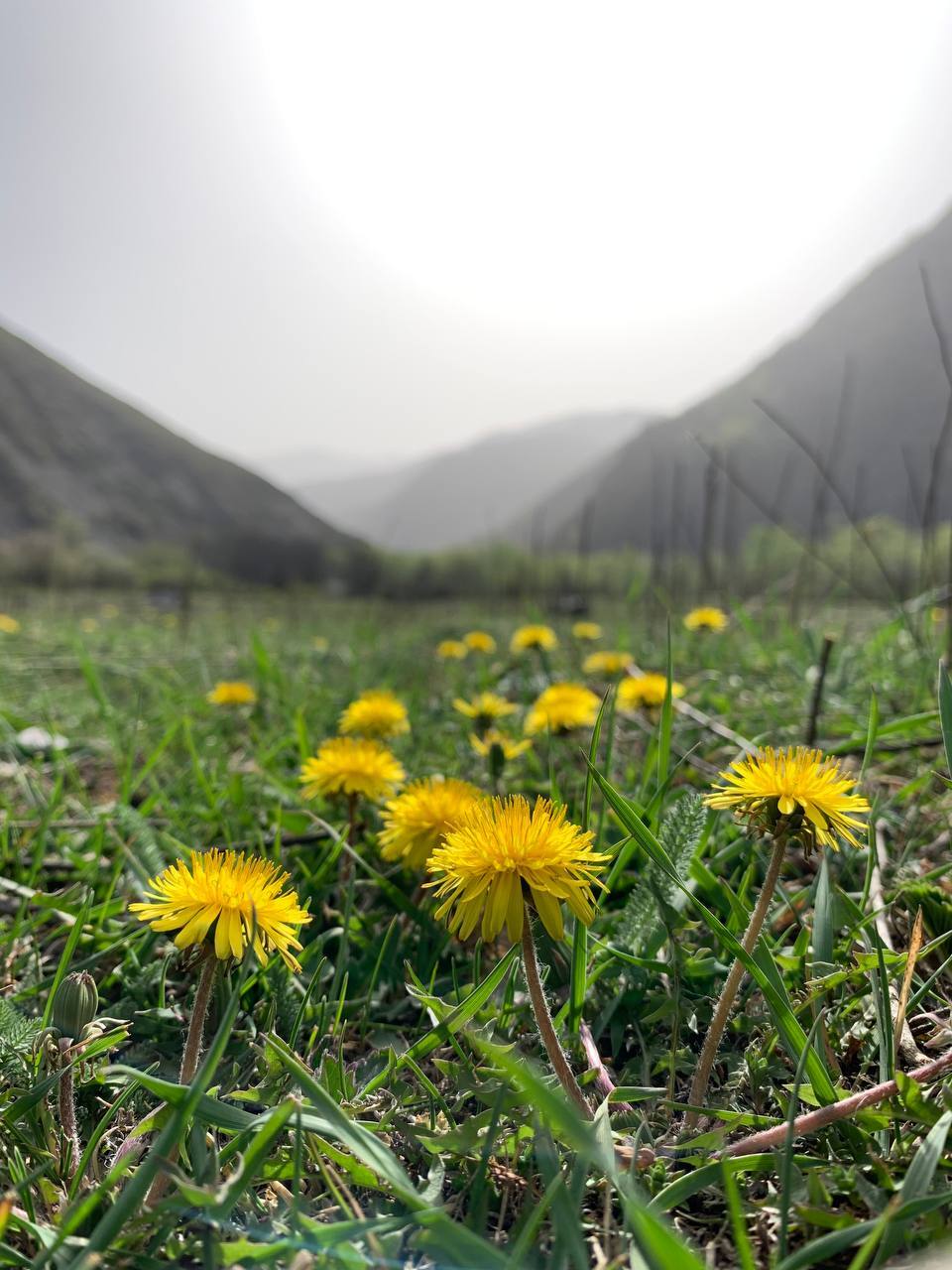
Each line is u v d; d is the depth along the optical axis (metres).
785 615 6.60
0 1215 0.89
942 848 2.28
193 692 4.95
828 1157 1.15
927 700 3.31
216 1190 1.00
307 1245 0.93
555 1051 1.17
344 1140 0.98
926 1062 1.40
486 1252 0.86
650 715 3.21
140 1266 0.97
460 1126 1.21
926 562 4.57
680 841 1.72
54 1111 1.30
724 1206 1.14
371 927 2.04
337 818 2.67
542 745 3.37
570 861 1.16
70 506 130.12
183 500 147.88
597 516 146.38
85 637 8.89
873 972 1.39
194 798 2.94
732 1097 1.31
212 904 1.13
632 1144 1.18
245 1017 1.67
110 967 1.92
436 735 3.76
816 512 6.38
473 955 1.88
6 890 2.23
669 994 1.56
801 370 131.38
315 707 4.25
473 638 5.29
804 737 3.10
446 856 1.20
